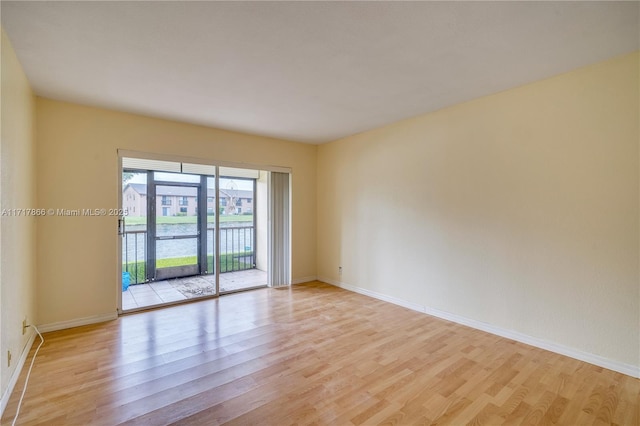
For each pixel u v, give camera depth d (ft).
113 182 11.49
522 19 6.20
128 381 7.32
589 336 8.29
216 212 14.38
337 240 16.58
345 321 11.35
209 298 14.19
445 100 10.73
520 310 9.62
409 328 10.69
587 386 7.21
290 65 8.14
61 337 9.79
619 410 6.36
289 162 16.66
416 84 9.37
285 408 6.39
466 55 7.65
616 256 7.85
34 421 5.92
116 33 6.62
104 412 6.20
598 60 7.93
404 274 13.09
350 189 15.72
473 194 10.72
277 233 16.57
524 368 8.02
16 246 7.53
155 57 7.68
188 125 13.28
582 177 8.35
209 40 6.92
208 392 6.92
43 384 7.16
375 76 8.81
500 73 8.65
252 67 8.24
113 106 11.09
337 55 7.63
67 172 10.61
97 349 8.97
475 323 10.71
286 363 8.24
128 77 8.77
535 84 9.18
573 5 5.77
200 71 8.44
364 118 12.71
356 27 6.45
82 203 10.88
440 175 11.72
